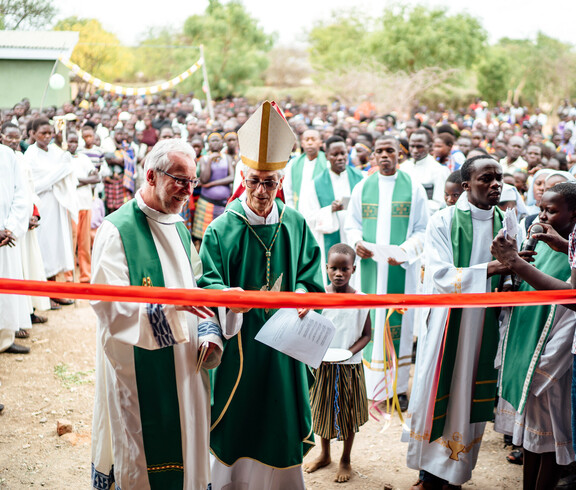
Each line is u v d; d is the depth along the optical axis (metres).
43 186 7.52
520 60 44.09
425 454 4.17
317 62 48.38
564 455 3.88
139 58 41.03
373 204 5.83
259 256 3.72
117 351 3.15
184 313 3.13
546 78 43.56
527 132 19.28
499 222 4.16
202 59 16.03
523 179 7.34
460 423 4.06
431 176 6.76
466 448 4.08
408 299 3.16
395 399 4.60
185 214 9.73
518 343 3.94
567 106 33.94
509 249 3.49
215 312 3.46
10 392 5.69
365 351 5.71
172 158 3.13
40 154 7.61
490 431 5.28
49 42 17.91
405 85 37.84
